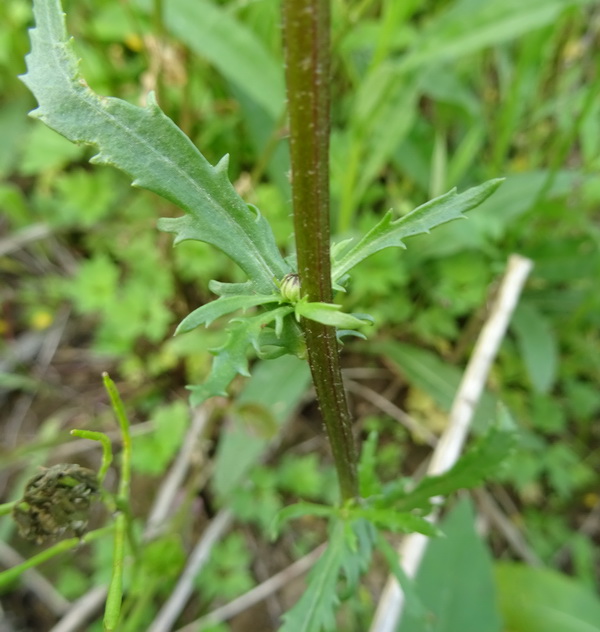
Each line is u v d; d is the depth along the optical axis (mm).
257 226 58
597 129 198
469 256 199
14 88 220
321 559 88
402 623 154
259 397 181
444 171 200
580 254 199
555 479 202
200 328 195
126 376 209
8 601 171
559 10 162
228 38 174
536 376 192
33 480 78
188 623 174
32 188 228
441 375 202
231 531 190
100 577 163
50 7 51
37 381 203
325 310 53
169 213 203
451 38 166
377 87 162
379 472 203
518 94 180
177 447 192
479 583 158
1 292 215
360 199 210
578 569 193
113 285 195
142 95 182
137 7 193
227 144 206
